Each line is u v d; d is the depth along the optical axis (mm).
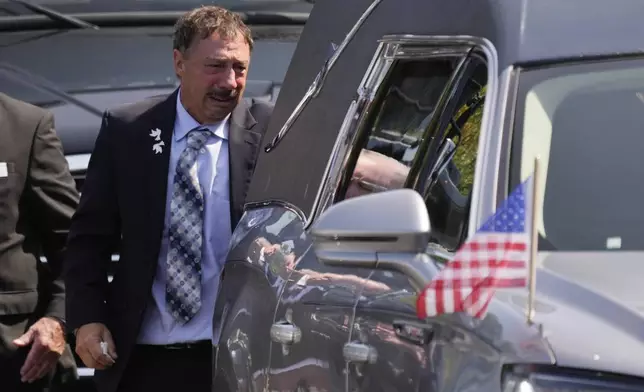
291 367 15094
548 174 13469
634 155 13516
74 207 22031
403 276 13367
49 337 21312
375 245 12844
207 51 19641
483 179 13031
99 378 20344
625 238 12852
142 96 28094
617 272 12141
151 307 19906
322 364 14359
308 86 17859
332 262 13336
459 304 12078
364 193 15656
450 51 14992
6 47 29172
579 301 11672
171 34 29359
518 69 13977
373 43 16547
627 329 11297
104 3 29594
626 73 14008
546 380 11250
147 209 19844
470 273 12086
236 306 17000
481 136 13430
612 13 14430
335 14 17922
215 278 19891
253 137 20359
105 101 27891
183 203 19844
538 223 13102
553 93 13852
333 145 16406
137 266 19812
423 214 12539
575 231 13008
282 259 16047
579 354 11195
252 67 29078
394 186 15109
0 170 21375
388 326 13227
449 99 14703
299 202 16766
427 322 12648
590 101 13852
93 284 20141
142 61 28922
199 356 19922
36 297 21672
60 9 29578
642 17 14383
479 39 14523
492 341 11734
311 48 18172
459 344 12148
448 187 13938
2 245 21391
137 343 19938
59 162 22016
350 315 13898
